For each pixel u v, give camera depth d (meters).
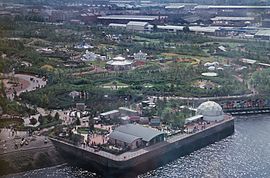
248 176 185.38
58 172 192.50
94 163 197.00
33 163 196.75
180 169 195.25
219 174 188.00
